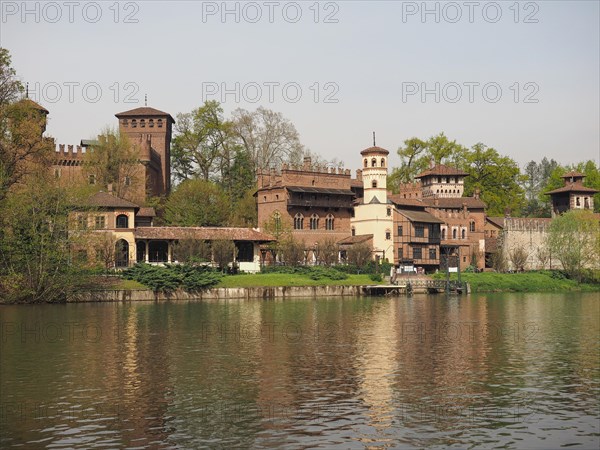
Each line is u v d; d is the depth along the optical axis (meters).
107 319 59.81
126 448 24.28
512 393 31.78
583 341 47.53
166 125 144.12
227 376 35.34
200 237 98.94
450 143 157.50
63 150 124.44
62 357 40.56
